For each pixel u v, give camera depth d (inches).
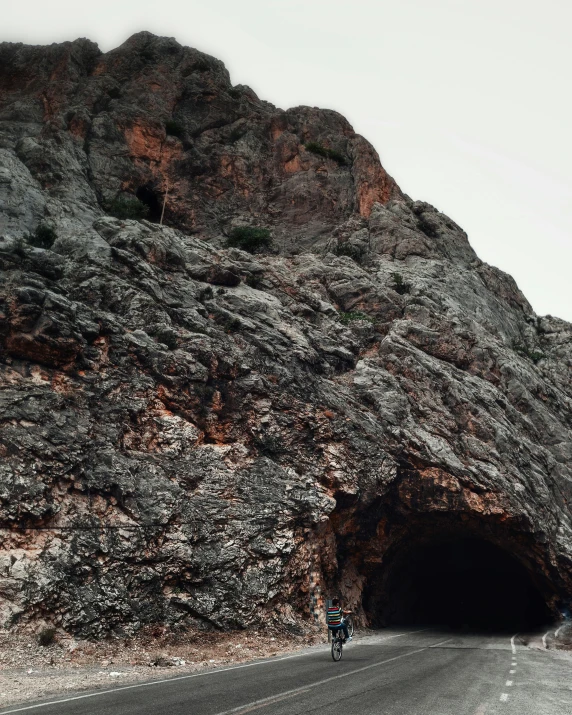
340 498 1338.6
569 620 1670.8
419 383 1654.8
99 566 946.7
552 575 1612.9
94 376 1153.4
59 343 1101.1
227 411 1294.3
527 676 666.8
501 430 1637.6
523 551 1606.8
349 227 2313.0
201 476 1150.3
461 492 1471.5
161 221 2073.1
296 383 1419.8
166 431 1173.1
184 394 1243.2
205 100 2576.3
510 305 2539.4
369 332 1795.0
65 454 1005.8
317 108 2785.4
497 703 482.0
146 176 2215.8
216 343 1350.9
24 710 450.9
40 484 954.7
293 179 2472.9
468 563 2012.8
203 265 1630.2
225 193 2361.0
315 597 1212.5
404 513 1486.2
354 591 1433.3
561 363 2369.6
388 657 861.8
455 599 2191.2
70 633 865.5
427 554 1860.2
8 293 1096.2
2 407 997.2
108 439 1085.8
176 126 2406.5
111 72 2522.1
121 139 2224.4
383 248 2236.7
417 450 1486.2
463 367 1830.7
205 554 1056.2
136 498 1039.0
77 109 2196.1
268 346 1440.7
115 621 913.5
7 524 903.1
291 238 2315.5
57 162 1924.2
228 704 462.0
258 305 1577.3
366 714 424.2
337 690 536.4
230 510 1132.5
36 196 1690.5
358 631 1336.1
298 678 620.1
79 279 1314.0
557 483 1728.6
